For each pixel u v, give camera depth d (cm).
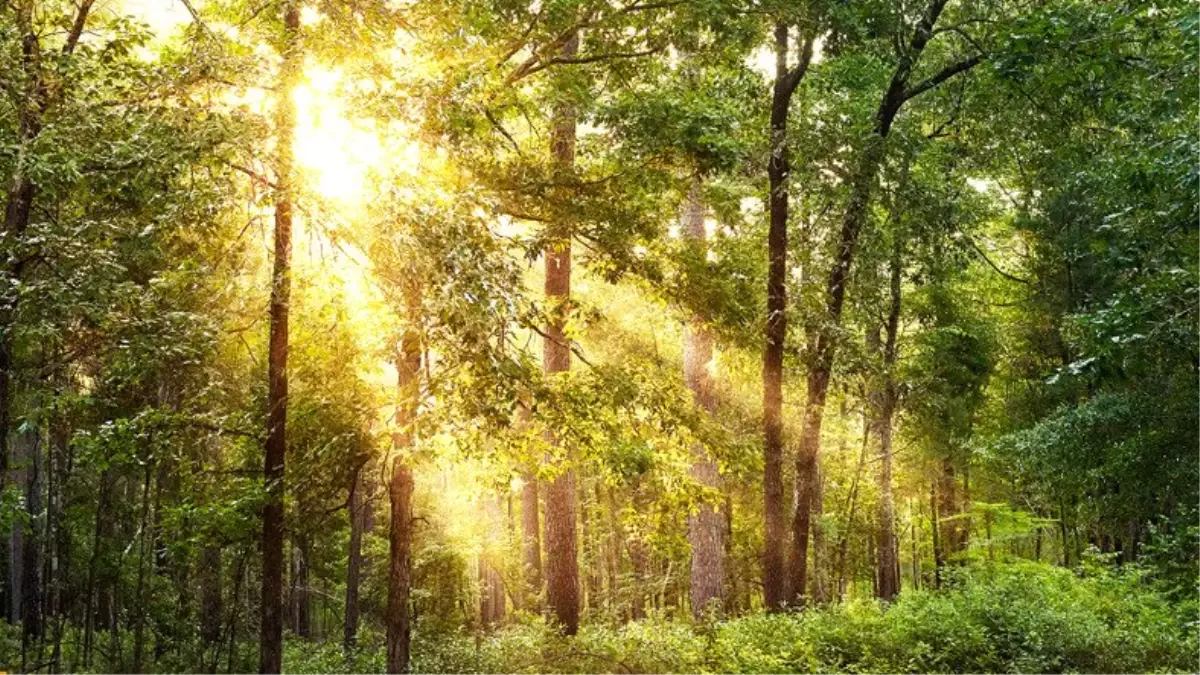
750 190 1791
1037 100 1683
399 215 895
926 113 2066
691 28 1308
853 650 1437
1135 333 943
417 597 2306
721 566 2180
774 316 1691
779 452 1738
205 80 1039
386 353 1008
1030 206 2784
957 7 1852
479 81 1080
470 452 1111
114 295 1049
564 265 1792
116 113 1040
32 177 955
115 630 2034
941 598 1691
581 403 1229
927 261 1966
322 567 3158
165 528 1368
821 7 1499
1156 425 1677
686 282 1369
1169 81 1148
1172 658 1416
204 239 1126
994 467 3005
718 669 1395
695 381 2183
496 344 1010
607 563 3944
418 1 1096
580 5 1220
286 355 1225
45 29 1198
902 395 2858
